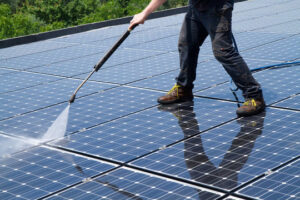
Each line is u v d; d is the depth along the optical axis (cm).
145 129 444
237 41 838
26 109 531
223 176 336
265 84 562
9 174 364
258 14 1155
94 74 673
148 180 338
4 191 335
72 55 830
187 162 364
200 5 468
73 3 1658
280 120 443
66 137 436
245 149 381
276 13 1144
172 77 626
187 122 455
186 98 523
